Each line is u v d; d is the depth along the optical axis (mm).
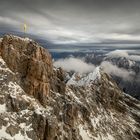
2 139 84750
